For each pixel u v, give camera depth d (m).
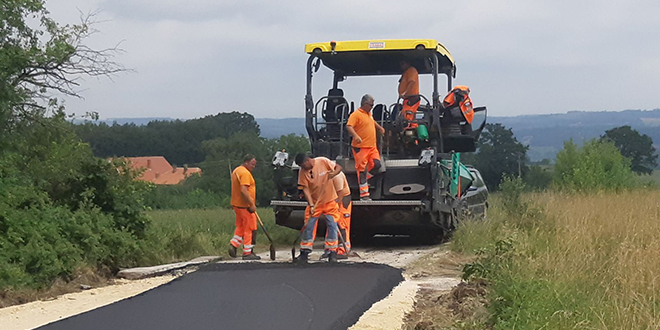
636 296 8.41
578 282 9.29
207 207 40.09
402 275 11.07
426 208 14.12
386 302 8.83
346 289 9.38
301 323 7.65
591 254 10.80
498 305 8.05
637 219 14.36
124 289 10.17
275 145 64.81
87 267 10.90
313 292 9.18
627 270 9.54
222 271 10.89
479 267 9.86
